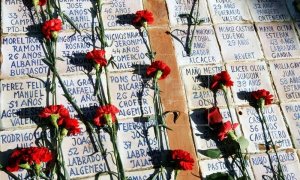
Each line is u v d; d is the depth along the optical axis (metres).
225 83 4.43
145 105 4.30
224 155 4.22
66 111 3.96
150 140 4.14
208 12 5.01
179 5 4.97
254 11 5.16
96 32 4.59
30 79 4.20
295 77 4.83
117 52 4.53
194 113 4.37
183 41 4.75
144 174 3.99
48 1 4.59
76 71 4.32
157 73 4.32
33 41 4.39
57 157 3.85
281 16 5.19
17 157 3.68
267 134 4.42
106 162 3.97
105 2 4.78
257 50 4.89
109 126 3.99
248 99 4.58
